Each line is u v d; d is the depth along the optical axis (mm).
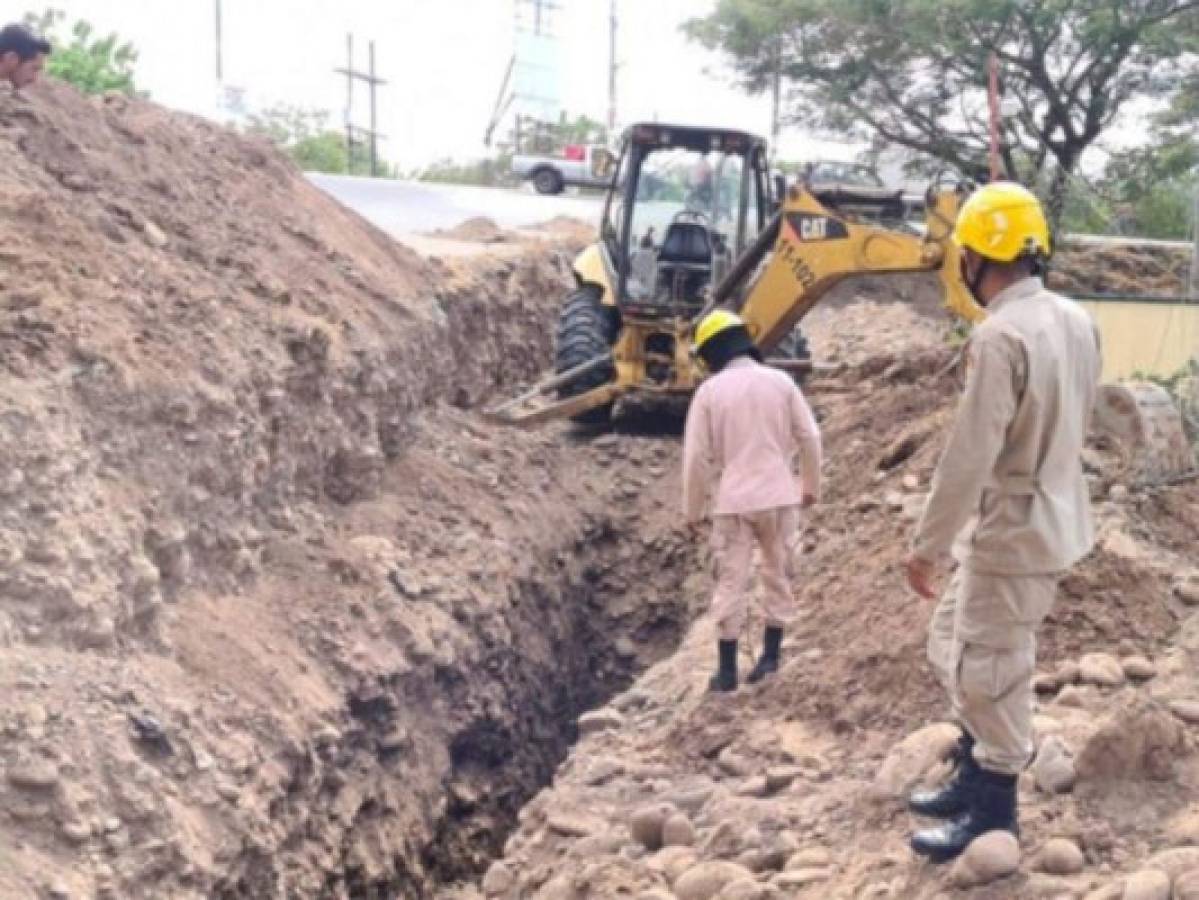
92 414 6875
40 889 5184
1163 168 21062
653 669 8750
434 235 18453
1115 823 5164
